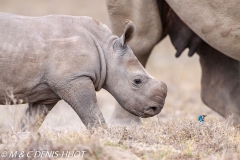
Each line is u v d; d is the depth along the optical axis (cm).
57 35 2678
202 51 3584
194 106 4556
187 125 2759
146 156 2330
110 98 5200
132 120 3194
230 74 3559
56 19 2738
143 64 3425
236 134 2759
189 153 2422
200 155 2425
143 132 2662
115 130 2659
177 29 3469
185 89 5475
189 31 3450
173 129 2730
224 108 3559
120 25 3334
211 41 3105
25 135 2558
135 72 2747
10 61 2619
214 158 2370
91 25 2780
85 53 2681
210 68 3600
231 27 2992
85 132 2611
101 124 2655
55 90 2681
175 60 7631
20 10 10088
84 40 2706
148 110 2762
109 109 4650
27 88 2662
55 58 2650
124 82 2750
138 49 3322
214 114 4100
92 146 2291
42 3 10619
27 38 2642
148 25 3294
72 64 2656
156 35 3322
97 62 2714
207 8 3022
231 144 2583
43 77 2662
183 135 2684
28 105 2836
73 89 2659
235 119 3500
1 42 2617
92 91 2689
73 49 2667
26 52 2628
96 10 10125
